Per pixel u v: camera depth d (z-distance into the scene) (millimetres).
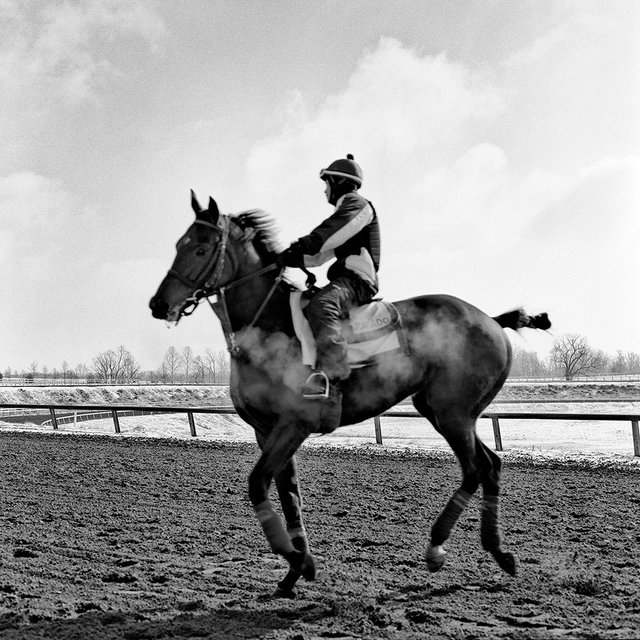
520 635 4219
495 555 5465
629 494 9305
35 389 52438
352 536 7188
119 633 4426
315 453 14602
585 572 5637
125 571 5945
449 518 5398
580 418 13547
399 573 5777
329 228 5133
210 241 5082
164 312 5055
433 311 5520
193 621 4641
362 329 5227
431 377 5480
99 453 15094
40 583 5613
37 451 15484
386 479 11055
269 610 4859
